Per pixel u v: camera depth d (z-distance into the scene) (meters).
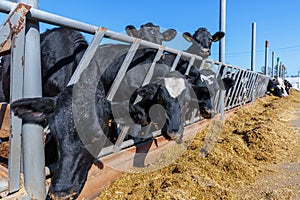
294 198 3.67
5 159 3.63
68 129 2.26
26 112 2.13
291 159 5.32
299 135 7.17
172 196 3.31
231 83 6.67
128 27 5.68
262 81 17.47
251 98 13.42
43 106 2.20
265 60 21.25
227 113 9.36
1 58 4.78
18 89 2.28
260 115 9.96
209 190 3.66
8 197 2.28
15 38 2.21
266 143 5.96
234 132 7.07
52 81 3.64
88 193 3.25
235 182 4.15
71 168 2.27
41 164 2.47
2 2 2.10
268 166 4.93
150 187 3.59
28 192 2.42
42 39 4.00
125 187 3.65
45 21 2.39
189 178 3.85
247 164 4.81
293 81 43.25
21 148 2.43
